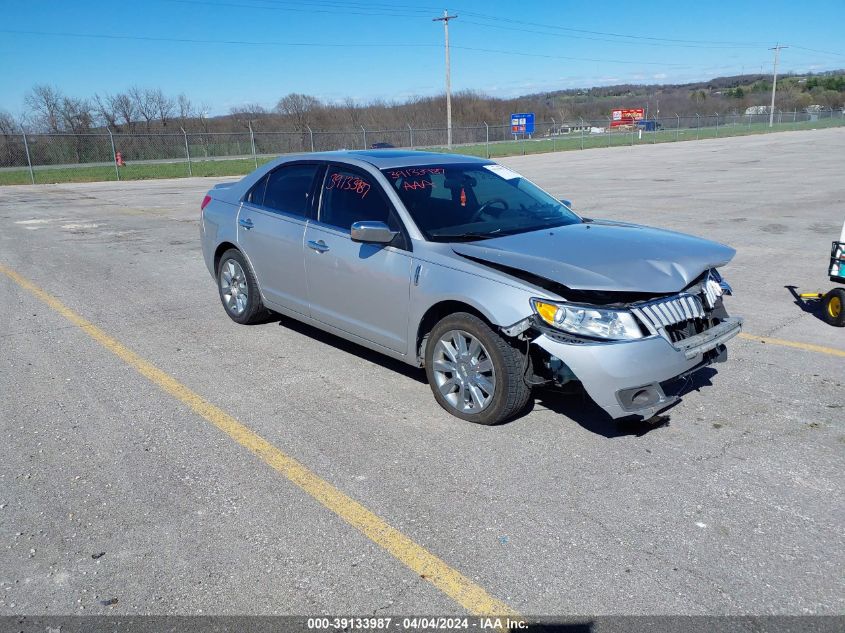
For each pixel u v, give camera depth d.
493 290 3.95
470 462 3.84
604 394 3.69
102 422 4.40
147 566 2.98
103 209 16.72
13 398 4.79
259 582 2.87
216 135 40.97
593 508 3.37
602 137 57.16
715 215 13.31
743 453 3.91
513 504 3.42
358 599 2.77
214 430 4.28
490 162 5.60
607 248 4.28
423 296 4.35
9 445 4.09
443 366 4.41
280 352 5.73
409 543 3.12
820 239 10.61
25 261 9.72
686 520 3.26
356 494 3.53
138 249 10.73
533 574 2.90
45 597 2.79
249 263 6.05
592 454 3.91
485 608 2.71
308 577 2.90
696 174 22.98
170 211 16.12
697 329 4.11
